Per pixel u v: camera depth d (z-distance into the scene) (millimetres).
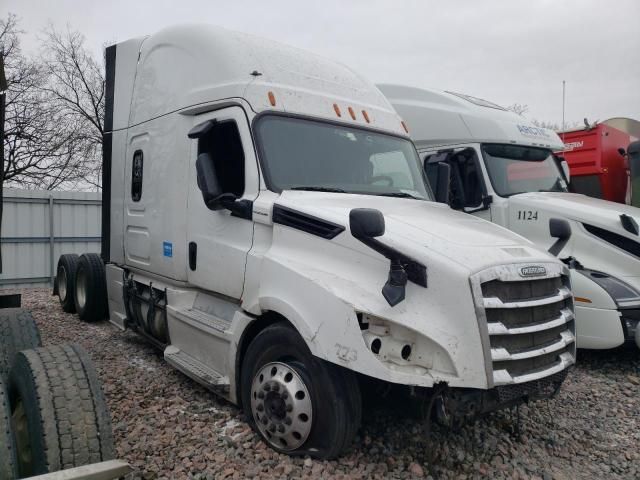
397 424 4090
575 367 5961
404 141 5242
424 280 3223
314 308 3377
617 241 6035
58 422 2799
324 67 5102
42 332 7316
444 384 3131
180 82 5082
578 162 9422
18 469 2844
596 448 4035
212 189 4121
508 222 6801
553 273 3654
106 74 6809
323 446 3465
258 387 3754
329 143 4539
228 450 3701
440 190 5469
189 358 4824
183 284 4984
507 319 3309
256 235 4121
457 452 3760
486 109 7578
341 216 3639
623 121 10539
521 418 4469
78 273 8273
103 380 5199
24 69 23266
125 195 6172
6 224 12125
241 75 4438
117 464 2570
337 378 3400
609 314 5676
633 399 5020
